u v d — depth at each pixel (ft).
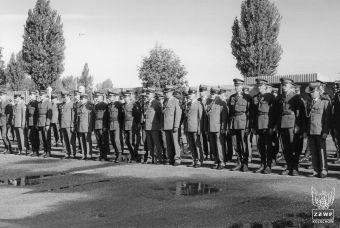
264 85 36.19
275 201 25.18
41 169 40.34
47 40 155.02
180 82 103.76
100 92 47.11
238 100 37.60
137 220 21.67
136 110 45.29
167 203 25.27
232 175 35.14
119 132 45.42
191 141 40.50
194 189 29.32
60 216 22.80
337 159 42.91
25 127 53.26
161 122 42.45
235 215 22.22
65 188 30.68
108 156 50.75
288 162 35.04
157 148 43.19
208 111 39.68
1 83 175.32
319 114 33.14
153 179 33.63
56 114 51.80
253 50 136.98
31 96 52.03
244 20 139.13
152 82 102.42
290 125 34.37
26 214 23.40
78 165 42.75
